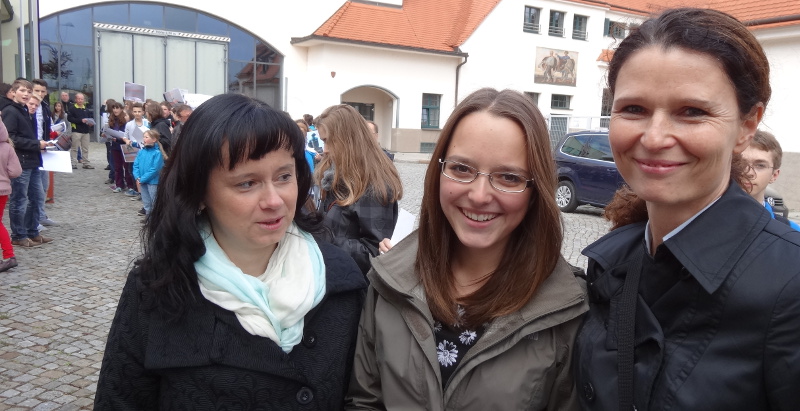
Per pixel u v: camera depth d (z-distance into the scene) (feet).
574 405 4.89
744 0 39.27
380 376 5.26
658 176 3.72
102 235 25.25
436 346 5.14
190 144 4.52
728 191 3.88
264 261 5.11
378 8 82.23
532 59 87.04
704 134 3.55
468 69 83.92
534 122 4.84
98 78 68.44
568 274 5.01
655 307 3.92
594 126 56.65
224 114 4.48
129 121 40.32
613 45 4.40
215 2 72.59
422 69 82.07
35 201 22.97
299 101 79.20
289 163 4.75
